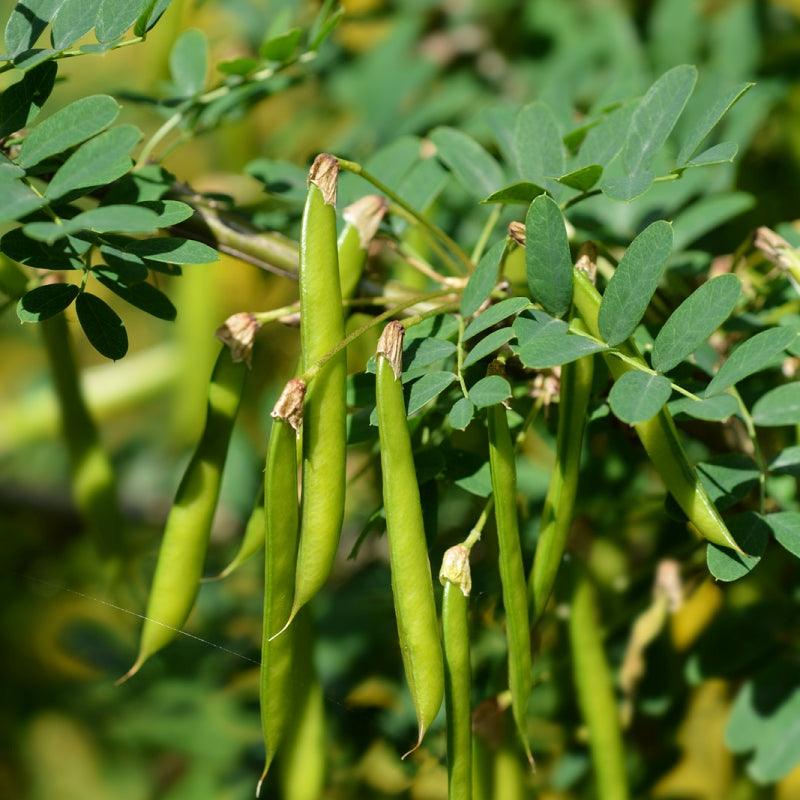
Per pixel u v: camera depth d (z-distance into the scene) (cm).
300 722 53
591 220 55
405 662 48
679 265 54
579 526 55
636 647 56
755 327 52
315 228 48
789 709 55
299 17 62
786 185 61
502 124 54
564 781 57
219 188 61
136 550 64
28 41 49
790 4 61
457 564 49
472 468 50
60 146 48
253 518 51
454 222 58
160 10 49
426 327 50
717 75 60
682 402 49
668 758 58
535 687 57
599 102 55
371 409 50
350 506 61
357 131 61
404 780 57
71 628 62
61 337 55
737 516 49
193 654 61
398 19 62
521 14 62
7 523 65
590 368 49
